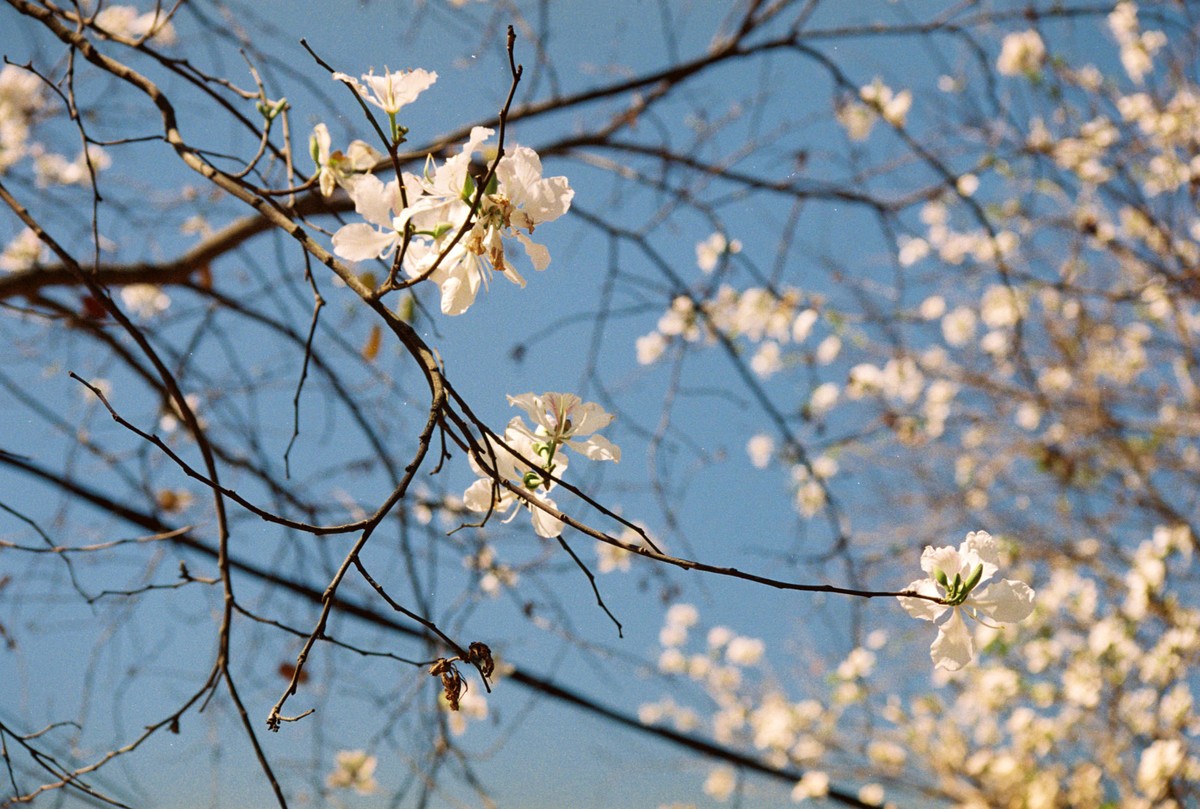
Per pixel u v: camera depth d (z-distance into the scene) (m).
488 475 2.35
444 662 2.33
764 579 2.32
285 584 3.47
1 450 2.64
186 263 3.56
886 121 4.14
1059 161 4.63
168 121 2.51
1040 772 4.19
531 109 3.85
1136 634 4.23
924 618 2.35
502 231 2.32
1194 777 3.54
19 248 3.75
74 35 2.53
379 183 2.35
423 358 2.34
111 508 3.39
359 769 3.44
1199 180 4.47
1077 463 5.15
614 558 4.22
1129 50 4.62
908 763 4.65
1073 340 5.14
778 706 4.91
